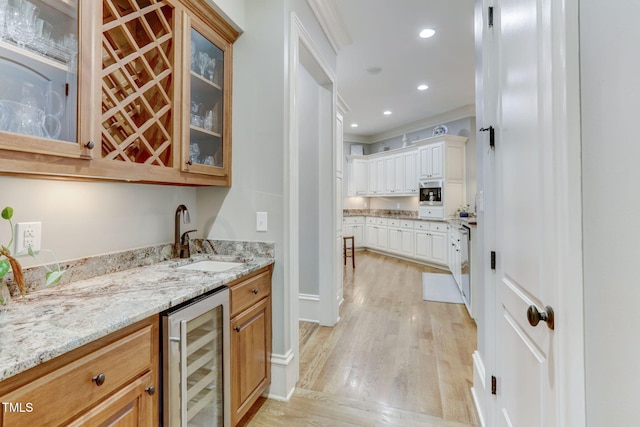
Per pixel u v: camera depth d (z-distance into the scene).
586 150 0.74
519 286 1.18
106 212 1.60
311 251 3.29
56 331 0.89
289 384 2.00
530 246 1.04
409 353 2.54
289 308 2.04
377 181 7.61
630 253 0.60
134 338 1.04
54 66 1.13
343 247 5.82
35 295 1.23
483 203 1.75
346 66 4.09
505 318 1.37
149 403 1.10
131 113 1.43
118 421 0.98
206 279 1.47
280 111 1.99
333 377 2.20
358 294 4.21
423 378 2.18
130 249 1.72
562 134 0.79
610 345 0.66
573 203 0.76
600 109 0.69
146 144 1.45
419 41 3.47
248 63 2.04
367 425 1.73
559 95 0.79
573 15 0.76
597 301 0.70
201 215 2.15
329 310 3.15
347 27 3.19
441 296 4.10
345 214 7.92
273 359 1.98
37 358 0.75
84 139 1.16
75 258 1.45
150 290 1.30
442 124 6.38
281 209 1.99
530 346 1.06
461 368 2.31
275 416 1.80
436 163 5.96
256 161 2.03
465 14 2.97
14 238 1.23
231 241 2.08
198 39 1.81
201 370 1.39
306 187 3.33
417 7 2.87
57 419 0.81
